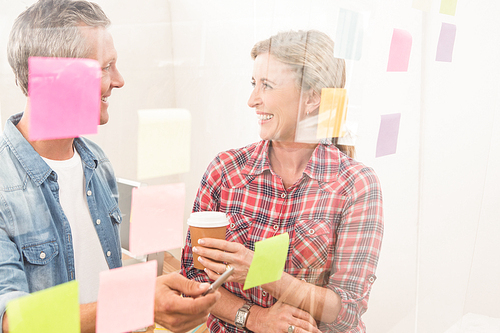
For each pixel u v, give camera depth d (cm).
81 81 39
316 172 74
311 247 74
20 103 37
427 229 108
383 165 90
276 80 64
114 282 43
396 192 95
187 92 52
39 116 37
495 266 148
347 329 76
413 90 91
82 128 40
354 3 69
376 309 101
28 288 38
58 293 39
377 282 99
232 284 71
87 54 39
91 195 43
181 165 53
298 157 72
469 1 99
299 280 72
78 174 42
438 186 108
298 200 73
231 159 65
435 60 95
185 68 51
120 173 45
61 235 40
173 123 50
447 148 107
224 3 54
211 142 59
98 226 43
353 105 76
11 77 37
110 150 44
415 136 96
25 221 38
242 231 71
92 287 43
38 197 39
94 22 40
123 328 44
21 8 36
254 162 69
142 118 46
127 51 43
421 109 95
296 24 65
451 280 118
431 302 114
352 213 77
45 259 39
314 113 70
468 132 111
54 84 37
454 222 115
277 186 70
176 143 51
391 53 81
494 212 144
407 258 103
